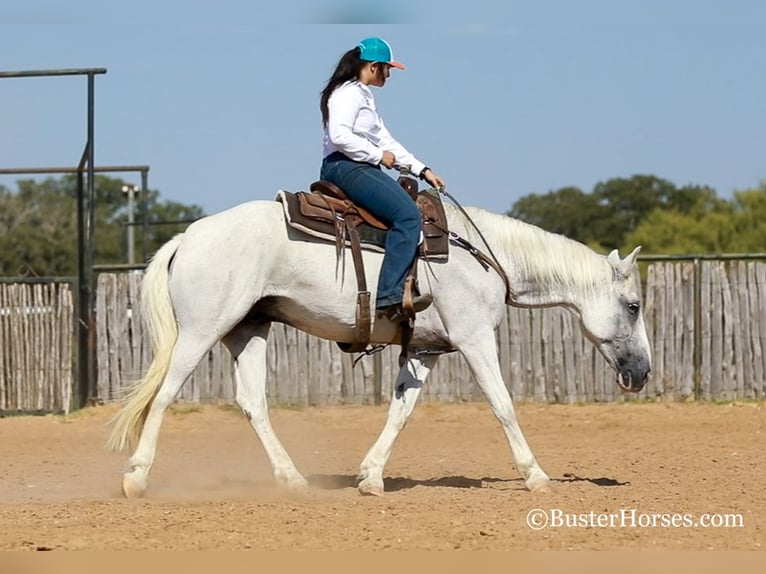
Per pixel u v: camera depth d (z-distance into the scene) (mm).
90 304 19906
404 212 10336
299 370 19859
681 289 19859
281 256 10336
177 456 14820
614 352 11281
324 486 11805
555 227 66375
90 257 20031
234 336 10797
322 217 10367
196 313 10250
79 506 9805
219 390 19828
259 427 10703
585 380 19828
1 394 19609
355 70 10664
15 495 11266
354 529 8766
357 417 18844
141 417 10398
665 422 17734
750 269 19797
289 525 8914
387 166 10586
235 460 14398
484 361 10734
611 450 14594
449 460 14109
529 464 10695
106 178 72688
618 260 11297
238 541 8375
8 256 59250
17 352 19672
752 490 10875
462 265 10695
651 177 66125
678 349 19828
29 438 17000
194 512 9430
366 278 10422
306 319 10578
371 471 10742
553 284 11195
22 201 64938
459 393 19906
